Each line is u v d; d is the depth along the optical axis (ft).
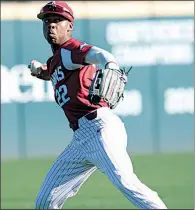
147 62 150.51
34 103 148.66
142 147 150.61
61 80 57.98
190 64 151.12
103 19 149.48
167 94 151.02
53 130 149.07
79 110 57.93
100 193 100.89
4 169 131.64
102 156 55.93
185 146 151.43
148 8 150.10
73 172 61.26
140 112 150.30
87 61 54.39
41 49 149.07
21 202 94.43
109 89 52.06
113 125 56.90
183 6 150.30
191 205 88.48
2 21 148.05
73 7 148.77
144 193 54.29
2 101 147.74
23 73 148.36
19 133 148.25
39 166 134.10
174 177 116.57
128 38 150.00
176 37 150.82
